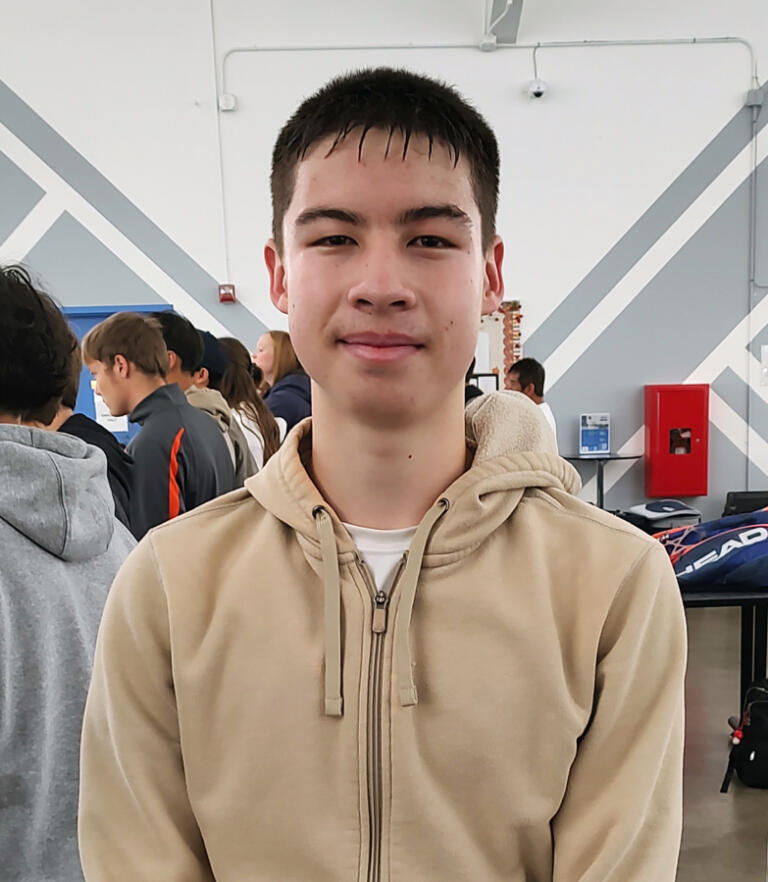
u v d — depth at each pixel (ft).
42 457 3.05
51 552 3.07
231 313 16.55
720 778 8.16
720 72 16.57
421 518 2.39
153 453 6.15
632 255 16.98
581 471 17.44
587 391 17.26
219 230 16.38
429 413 2.24
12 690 2.77
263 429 8.96
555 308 17.04
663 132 16.69
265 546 2.44
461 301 2.13
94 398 15.96
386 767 2.20
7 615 2.79
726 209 16.92
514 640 2.24
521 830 2.24
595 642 2.25
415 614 2.32
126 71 15.97
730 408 17.34
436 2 16.08
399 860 2.17
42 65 15.81
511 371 13.97
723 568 7.46
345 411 2.24
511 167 16.69
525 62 16.39
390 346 2.07
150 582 2.41
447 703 2.22
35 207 16.06
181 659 2.30
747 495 15.11
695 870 6.68
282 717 2.24
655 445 16.80
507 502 2.44
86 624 3.08
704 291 17.10
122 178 16.15
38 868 2.85
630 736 2.26
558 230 16.88
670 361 17.24
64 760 2.93
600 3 16.26
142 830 2.30
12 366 3.21
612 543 2.38
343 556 2.35
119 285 16.34
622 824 2.15
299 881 2.20
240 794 2.24
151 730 2.36
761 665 8.57
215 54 16.05
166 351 6.91
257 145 16.29
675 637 2.36
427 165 2.07
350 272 2.06
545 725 2.22
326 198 2.08
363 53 16.19
